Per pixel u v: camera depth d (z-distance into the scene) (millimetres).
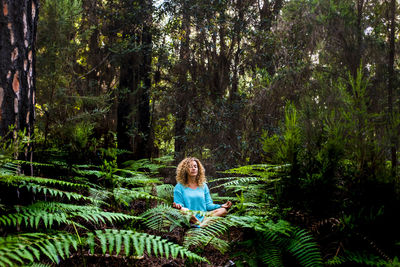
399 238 2150
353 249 2137
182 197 4078
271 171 2875
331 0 4891
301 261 2068
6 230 2172
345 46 4434
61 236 1813
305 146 2805
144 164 6762
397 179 2275
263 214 2727
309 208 2436
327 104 2752
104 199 3254
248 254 2457
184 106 8117
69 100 5809
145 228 3283
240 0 7875
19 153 2625
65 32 5520
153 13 8234
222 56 7949
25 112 2709
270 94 6031
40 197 3115
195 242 2279
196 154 7234
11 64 2559
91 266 2293
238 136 6574
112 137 7910
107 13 8539
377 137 2383
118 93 8797
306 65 5449
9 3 2564
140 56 8945
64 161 4105
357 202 2320
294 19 6109
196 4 7477
